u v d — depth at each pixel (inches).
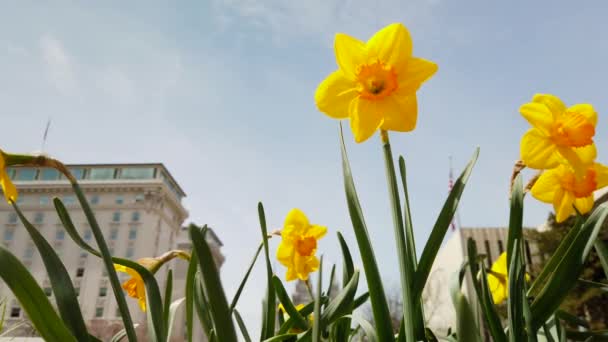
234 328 7.3
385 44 11.0
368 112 10.5
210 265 7.4
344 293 11.0
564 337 10.9
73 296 8.0
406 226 11.4
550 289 9.5
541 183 11.5
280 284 13.3
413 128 10.3
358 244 9.6
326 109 10.7
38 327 6.8
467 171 10.5
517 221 10.5
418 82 10.7
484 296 10.1
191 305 11.2
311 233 18.5
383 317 9.2
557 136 10.5
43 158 8.5
